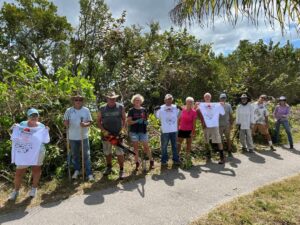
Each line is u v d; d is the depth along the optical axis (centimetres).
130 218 539
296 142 1184
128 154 880
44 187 674
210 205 592
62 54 2320
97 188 672
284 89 2750
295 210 568
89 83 972
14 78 970
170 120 828
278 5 406
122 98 1355
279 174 786
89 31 1730
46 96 864
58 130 822
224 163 873
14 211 566
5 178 707
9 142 772
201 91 1792
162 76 1580
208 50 1944
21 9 2397
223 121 959
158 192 653
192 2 425
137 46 1766
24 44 2380
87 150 716
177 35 1867
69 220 532
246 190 673
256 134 1176
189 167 818
